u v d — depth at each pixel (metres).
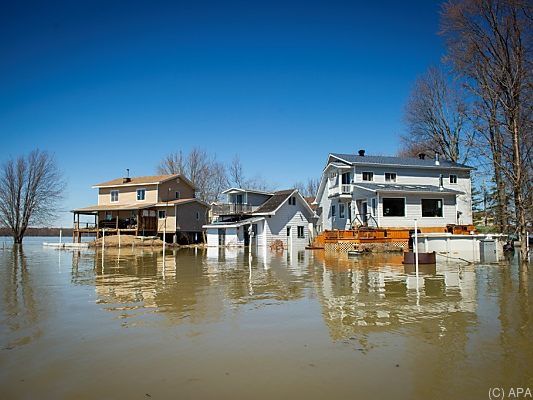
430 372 5.46
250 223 38.78
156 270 17.47
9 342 6.74
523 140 21.44
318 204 40.69
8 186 47.53
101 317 8.44
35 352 6.25
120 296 10.89
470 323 7.83
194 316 8.52
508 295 10.67
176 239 43.88
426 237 26.92
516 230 25.48
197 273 16.20
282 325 7.77
